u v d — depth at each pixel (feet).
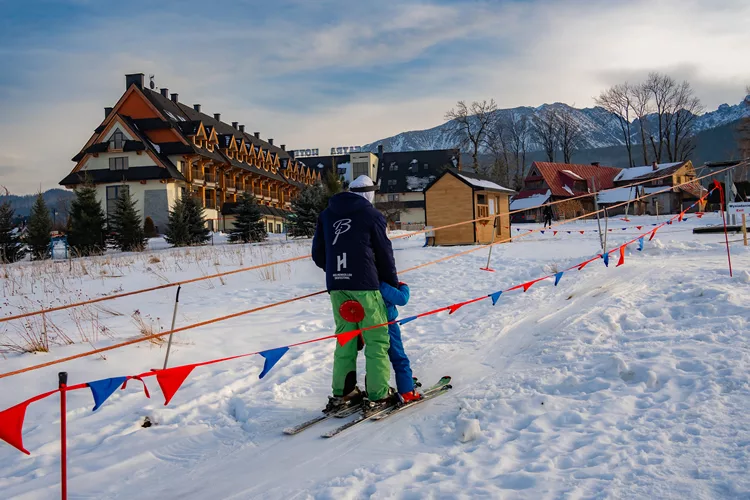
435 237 72.54
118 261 60.34
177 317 31.60
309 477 13.10
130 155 162.40
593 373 18.31
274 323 29.37
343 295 16.49
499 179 253.65
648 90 280.10
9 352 23.36
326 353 23.53
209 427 16.48
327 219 16.94
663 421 14.12
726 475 11.18
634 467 11.91
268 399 18.39
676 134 281.74
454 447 13.97
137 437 15.81
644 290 30.22
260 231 125.08
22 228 109.29
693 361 17.95
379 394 16.47
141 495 12.76
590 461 12.44
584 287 33.35
